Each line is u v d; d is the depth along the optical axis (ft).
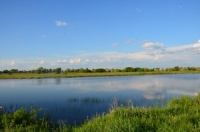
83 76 273.33
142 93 91.66
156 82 152.05
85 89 112.57
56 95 90.22
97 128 31.12
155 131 28.99
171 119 33.40
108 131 28.37
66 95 89.40
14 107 62.44
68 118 47.50
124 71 447.42
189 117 33.58
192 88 108.17
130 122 30.14
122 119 32.40
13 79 231.09
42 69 400.06
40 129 33.55
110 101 69.97
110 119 34.91
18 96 89.25
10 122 35.27
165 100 68.90
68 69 440.45
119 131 28.04
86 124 36.45
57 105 64.49
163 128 29.04
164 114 37.09
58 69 397.60
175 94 86.89
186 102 48.70
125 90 104.27
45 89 116.37
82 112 53.72
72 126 37.68
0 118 36.42
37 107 61.72
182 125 29.81
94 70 455.22
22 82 179.32
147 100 70.69
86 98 78.48
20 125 34.68
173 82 149.38
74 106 61.98
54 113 52.49
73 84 147.74
